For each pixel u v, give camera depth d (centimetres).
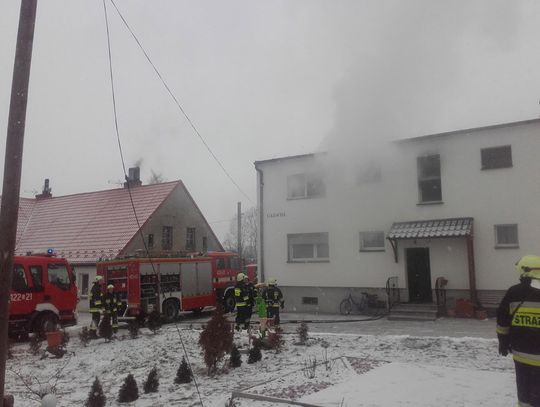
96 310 1409
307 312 1900
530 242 1532
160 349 1112
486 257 1592
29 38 582
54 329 1349
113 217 2611
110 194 2873
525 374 426
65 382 816
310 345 1067
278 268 1975
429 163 1752
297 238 1973
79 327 1598
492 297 1573
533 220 1534
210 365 807
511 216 1568
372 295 1761
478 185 1628
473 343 1020
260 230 2025
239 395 640
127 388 670
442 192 1683
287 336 1223
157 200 2609
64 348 1140
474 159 1641
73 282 1472
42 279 1371
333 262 1862
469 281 1594
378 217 1788
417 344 1034
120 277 1681
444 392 602
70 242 2550
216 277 1994
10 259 529
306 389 653
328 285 1864
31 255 1439
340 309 1819
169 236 2634
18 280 1315
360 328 1412
